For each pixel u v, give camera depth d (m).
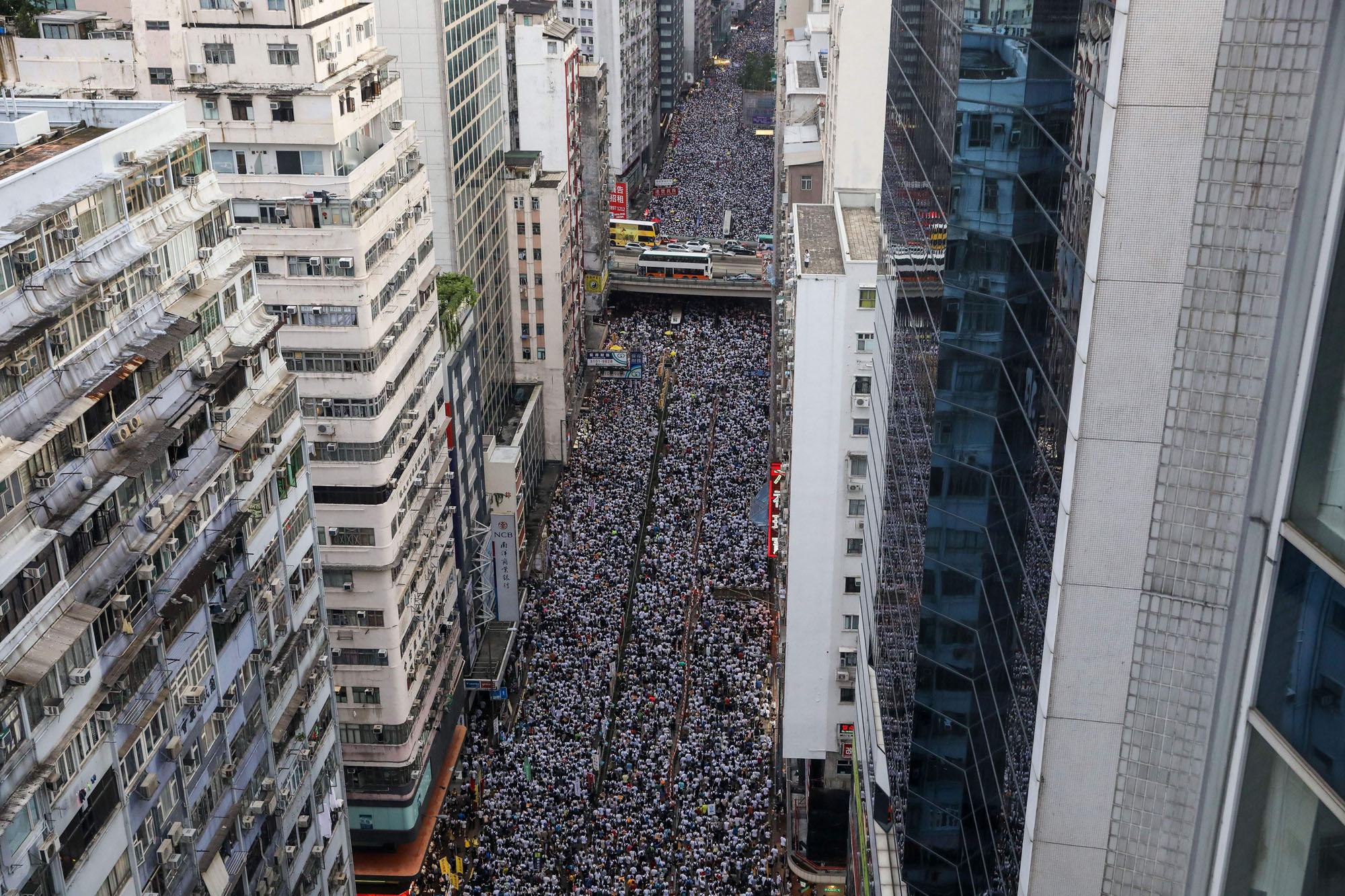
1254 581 16.58
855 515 82.50
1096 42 27.27
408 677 85.06
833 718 87.69
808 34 172.75
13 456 36.91
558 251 141.00
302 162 74.75
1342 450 14.44
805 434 81.00
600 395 166.62
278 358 57.94
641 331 190.88
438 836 92.19
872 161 96.69
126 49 73.94
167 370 47.16
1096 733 29.94
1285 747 15.64
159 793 44.84
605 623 114.81
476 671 103.94
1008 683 37.81
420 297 88.31
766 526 131.00
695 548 128.75
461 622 101.56
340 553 80.12
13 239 38.59
